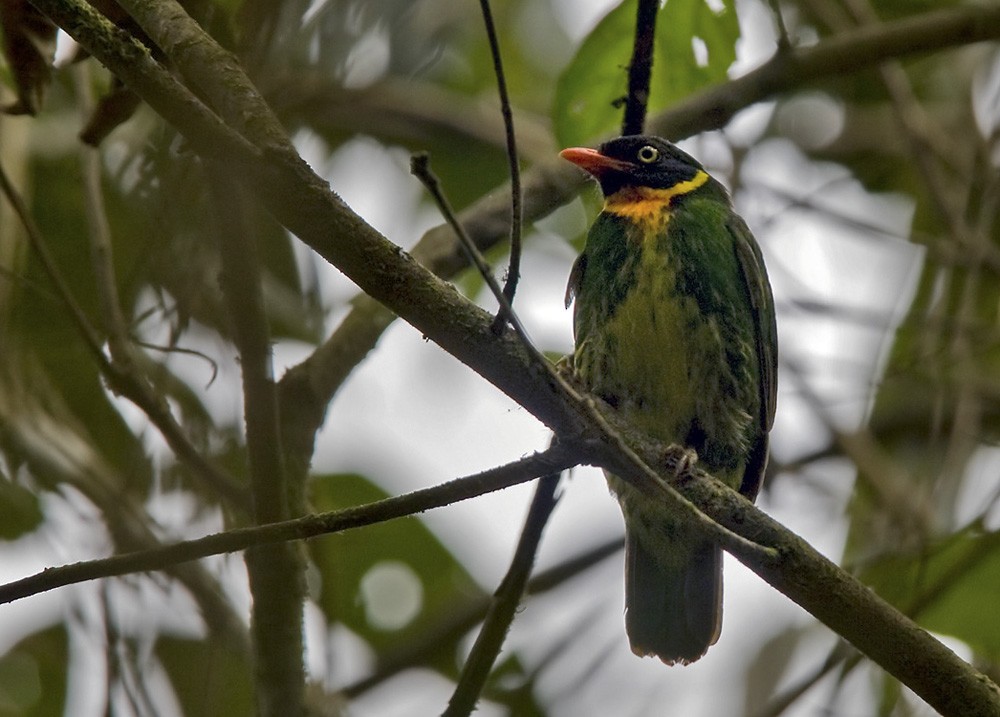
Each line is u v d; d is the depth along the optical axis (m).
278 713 8.32
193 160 8.65
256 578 8.30
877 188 14.46
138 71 6.46
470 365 7.02
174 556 6.68
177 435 8.40
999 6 10.80
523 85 14.66
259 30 8.81
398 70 12.28
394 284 6.89
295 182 6.67
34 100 8.51
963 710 7.41
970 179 12.77
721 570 10.40
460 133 13.74
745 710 12.48
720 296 10.73
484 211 10.11
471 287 13.80
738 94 10.60
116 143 11.14
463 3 13.33
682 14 11.16
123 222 11.45
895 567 11.48
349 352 9.40
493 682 12.56
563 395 6.98
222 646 9.87
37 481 10.07
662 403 10.73
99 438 11.58
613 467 6.98
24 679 12.56
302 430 9.16
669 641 10.41
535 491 8.18
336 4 9.95
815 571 7.52
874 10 13.86
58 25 6.45
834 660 10.52
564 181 11.12
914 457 13.68
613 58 11.30
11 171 10.21
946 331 12.70
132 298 9.23
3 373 10.22
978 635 11.40
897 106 12.67
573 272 11.22
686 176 11.34
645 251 10.77
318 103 11.87
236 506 8.48
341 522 6.78
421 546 13.62
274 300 11.63
